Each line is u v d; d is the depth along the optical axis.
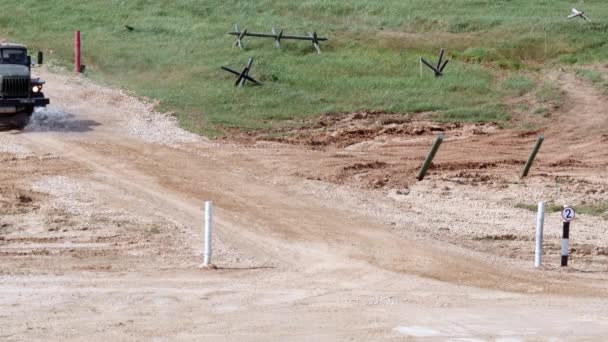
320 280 73.25
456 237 90.88
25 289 68.12
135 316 62.19
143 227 88.38
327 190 107.94
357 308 65.25
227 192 104.12
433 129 144.12
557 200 107.62
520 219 98.75
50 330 58.69
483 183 114.94
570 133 144.62
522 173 118.62
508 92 163.88
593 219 99.62
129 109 145.50
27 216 90.88
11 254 78.94
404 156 128.12
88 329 59.09
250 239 86.00
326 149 131.00
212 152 124.25
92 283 70.38
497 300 68.38
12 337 57.06
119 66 174.62
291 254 81.62
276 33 193.38
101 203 96.19
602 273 78.56
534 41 192.88
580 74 175.38
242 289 69.81
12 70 128.38
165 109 147.00
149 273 73.94
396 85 164.50
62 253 79.69
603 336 59.50
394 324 61.50
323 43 188.88
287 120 145.75
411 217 98.06
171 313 63.03
